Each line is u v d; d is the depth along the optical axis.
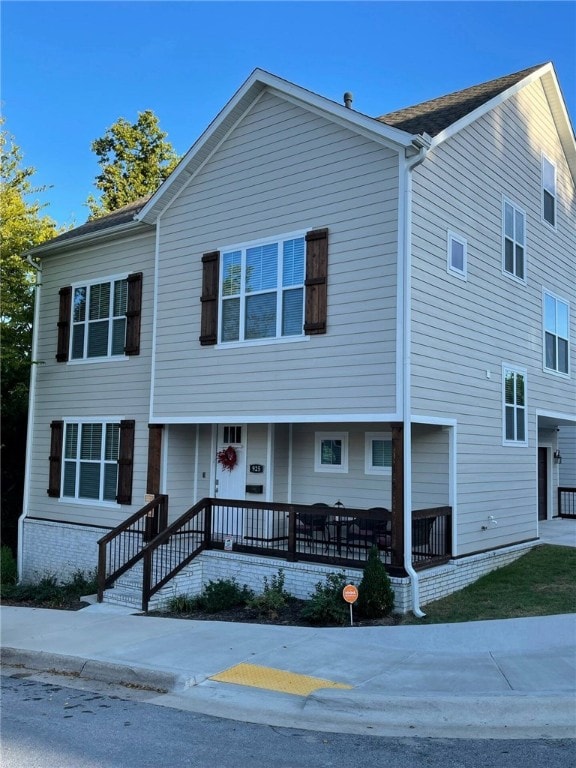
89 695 7.22
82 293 16.64
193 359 13.36
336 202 11.48
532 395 15.03
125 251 15.69
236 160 13.04
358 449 13.12
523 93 15.22
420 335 10.81
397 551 10.28
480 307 12.89
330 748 5.57
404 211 10.64
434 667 7.48
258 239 12.53
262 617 10.38
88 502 15.73
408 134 10.45
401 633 8.88
